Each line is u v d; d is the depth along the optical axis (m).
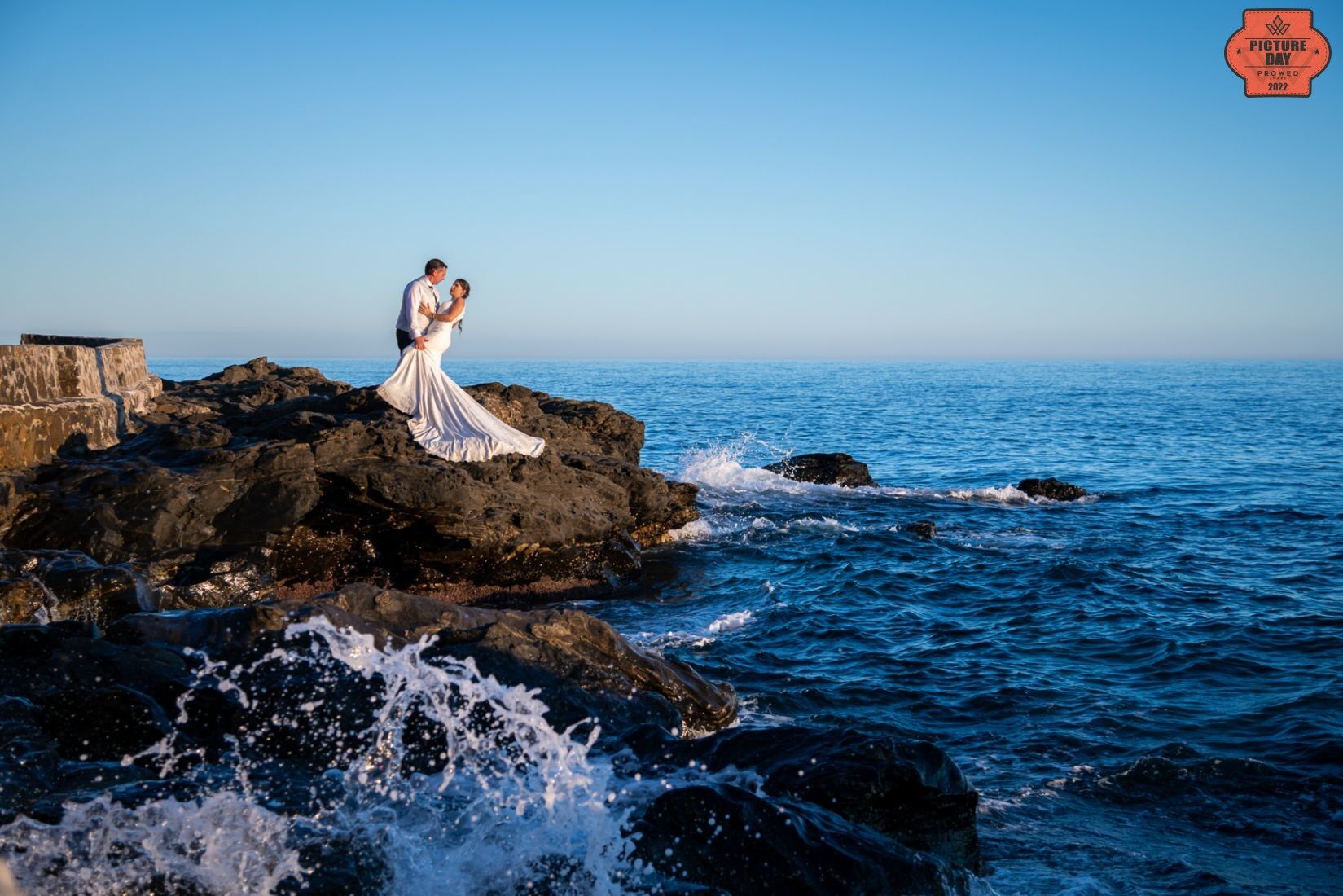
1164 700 9.30
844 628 11.98
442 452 14.70
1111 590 13.97
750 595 14.00
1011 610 12.95
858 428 48.97
